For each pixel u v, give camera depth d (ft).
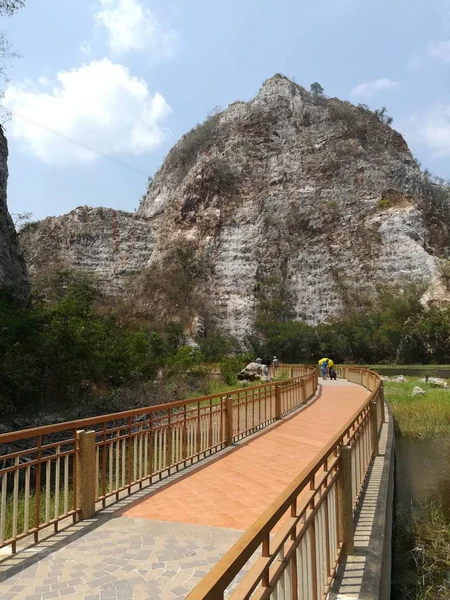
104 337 62.08
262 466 25.85
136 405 51.29
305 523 10.73
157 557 14.44
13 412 46.16
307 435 35.55
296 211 252.21
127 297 236.84
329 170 264.93
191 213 262.88
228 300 228.02
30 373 46.60
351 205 251.60
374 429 28.63
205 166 274.36
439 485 35.78
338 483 14.76
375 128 289.33
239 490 21.31
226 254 242.78
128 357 62.03
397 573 21.93
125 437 21.15
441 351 187.83
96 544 15.44
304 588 10.23
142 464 22.62
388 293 212.84
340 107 295.89
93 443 18.61
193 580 13.01
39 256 252.62
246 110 305.32
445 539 24.67
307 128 287.28
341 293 225.35
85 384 55.31
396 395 77.51
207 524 17.11
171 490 21.35
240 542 6.94
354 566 13.71
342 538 14.52
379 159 271.49
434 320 187.01
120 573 13.44
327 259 236.63
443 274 206.59
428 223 256.32
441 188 296.71
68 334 53.21
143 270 252.01
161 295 229.45
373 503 19.47
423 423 57.52
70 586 12.76
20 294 73.00
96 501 18.60
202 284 234.38
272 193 260.42
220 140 298.97
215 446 29.66
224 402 31.89
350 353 201.26
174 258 243.40
